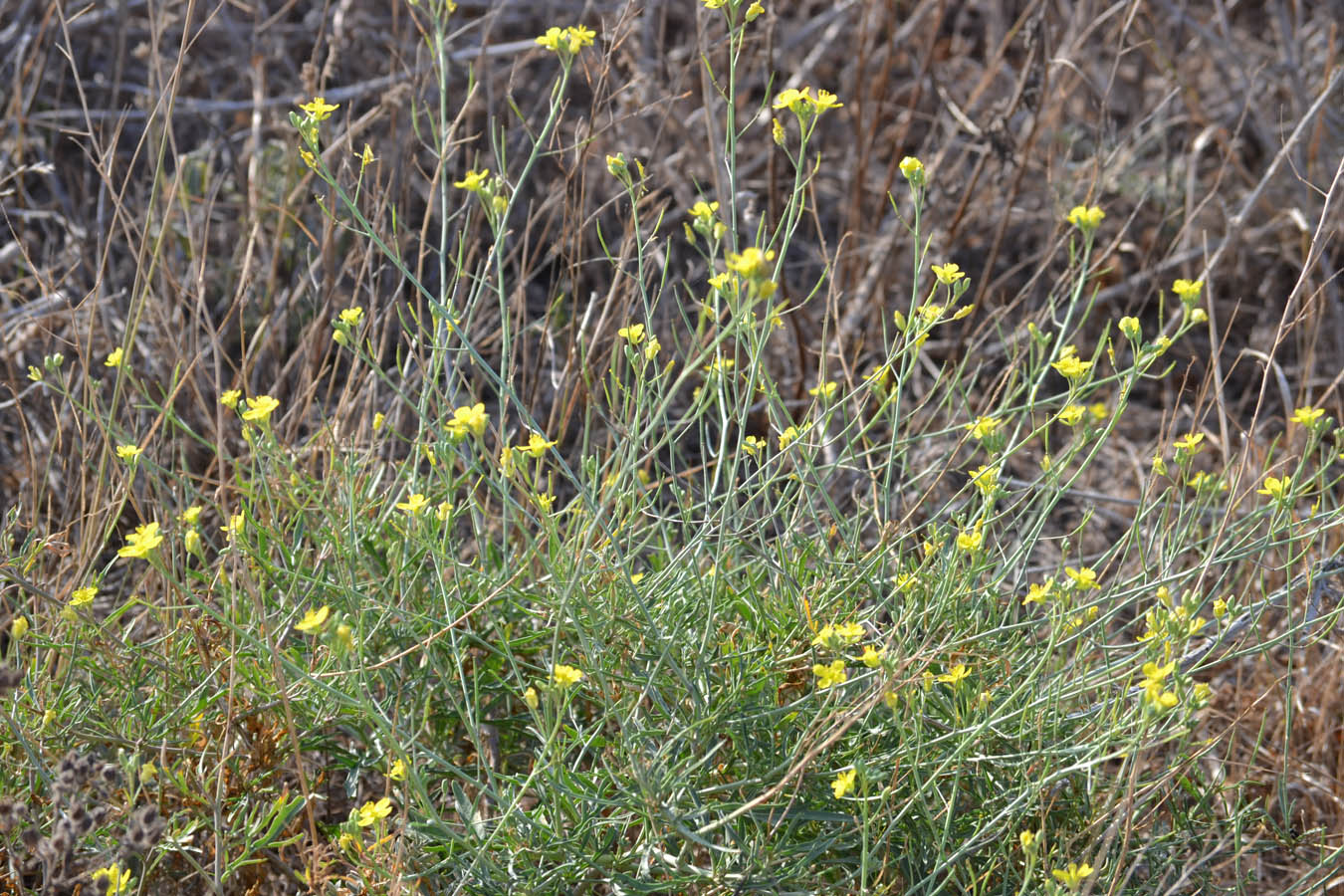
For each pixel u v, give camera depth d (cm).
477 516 288
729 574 268
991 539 325
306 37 552
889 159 565
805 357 430
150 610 271
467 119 432
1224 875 284
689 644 255
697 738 241
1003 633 269
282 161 455
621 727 227
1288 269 516
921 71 496
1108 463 450
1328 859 245
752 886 229
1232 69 602
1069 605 272
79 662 253
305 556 271
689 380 418
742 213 460
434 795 272
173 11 516
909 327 262
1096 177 427
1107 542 404
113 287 425
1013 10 625
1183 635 214
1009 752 250
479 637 269
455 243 353
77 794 220
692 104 532
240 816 250
